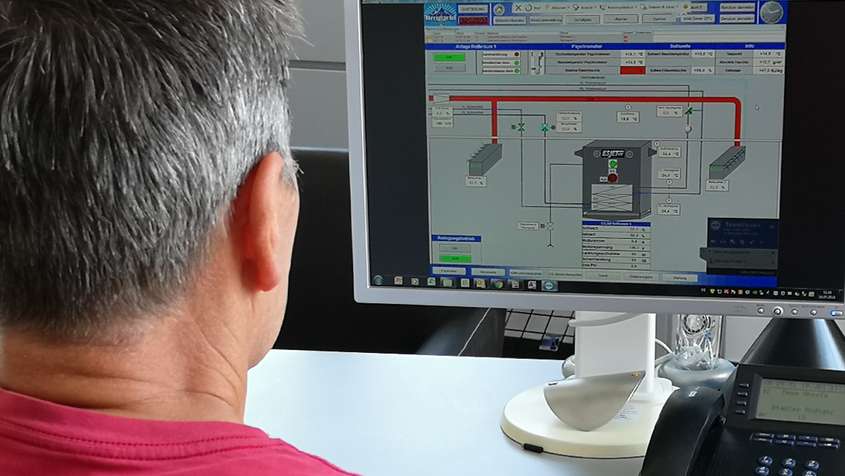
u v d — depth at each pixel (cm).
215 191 63
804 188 116
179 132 60
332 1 264
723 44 114
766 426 111
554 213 122
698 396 114
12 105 58
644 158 119
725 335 193
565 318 250
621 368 130
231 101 63
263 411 135
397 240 127
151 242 61
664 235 121
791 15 112
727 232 119
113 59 59
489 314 184
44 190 59
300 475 62
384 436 128
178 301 64
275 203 67
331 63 269
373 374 146
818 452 107
